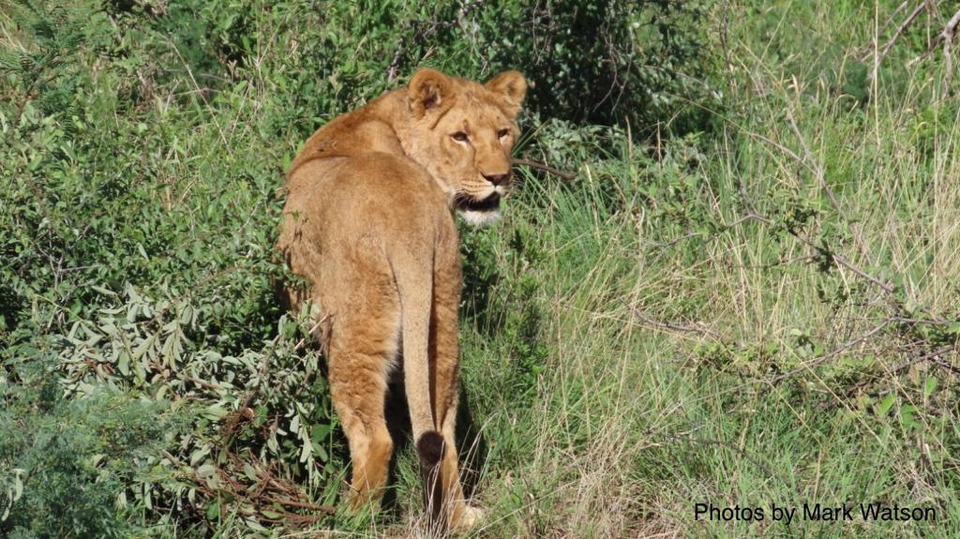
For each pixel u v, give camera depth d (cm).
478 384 1012
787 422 962
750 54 1548
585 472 927
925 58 1543
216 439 846
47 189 927
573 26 1350
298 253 929
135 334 855
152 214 944
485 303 1099
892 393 918
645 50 1415
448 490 879
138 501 819
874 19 1686
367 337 866
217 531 825
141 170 1007
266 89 1218
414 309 844
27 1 1204
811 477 909
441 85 1039
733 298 1092
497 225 1202
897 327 956
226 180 1026
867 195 1248
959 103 1463
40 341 834
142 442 789
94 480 771
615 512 907
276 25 1280
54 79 1146
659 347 1070
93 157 995
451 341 891
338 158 960
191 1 1372
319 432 898
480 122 1048
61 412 771
